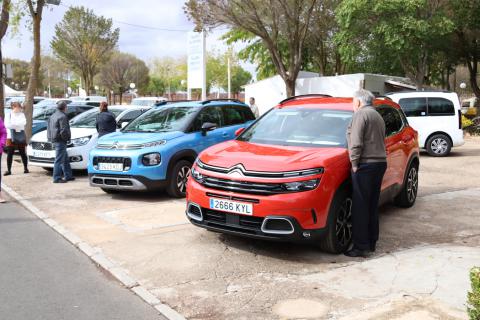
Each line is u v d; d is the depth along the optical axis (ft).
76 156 36.04
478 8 72.02
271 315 13.66
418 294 14.76
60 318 13.73
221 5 66.49
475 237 20.76
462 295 14.60
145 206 26.99
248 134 22.15
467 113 85.87
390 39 63.26
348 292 15.07
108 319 13.65
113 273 16.93
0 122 28.63
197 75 66.95
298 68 74.74
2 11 49.42
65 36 136.87
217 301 14.62
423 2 60.90
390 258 18.04
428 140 48.01
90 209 26.50
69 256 19.11
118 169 27.81
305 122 21.44
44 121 52.80
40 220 24.75
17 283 16.30
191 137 29.84
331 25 77.92
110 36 140.46
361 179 17.85
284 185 17.04
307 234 17.11
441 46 78.64
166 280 16.26
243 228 17.63
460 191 30.71
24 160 39.09
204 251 18.95
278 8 69.92
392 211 25.48
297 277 16.35
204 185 18.74
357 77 79.97
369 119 17.65
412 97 48.26
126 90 190.90
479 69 131.95
